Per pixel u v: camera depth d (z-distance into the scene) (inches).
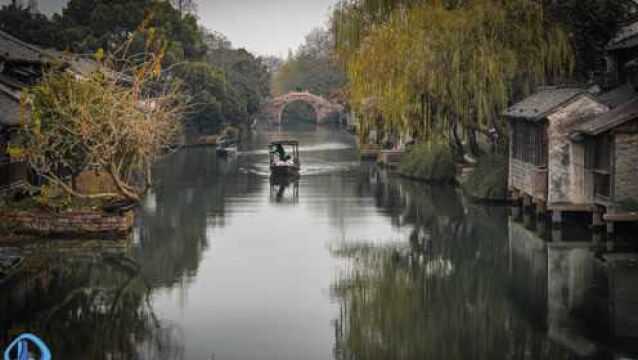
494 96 1656.0
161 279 1043.3
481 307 912.9
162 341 799.7
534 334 815.7
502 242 1272.1
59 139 1344.7
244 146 3720.5
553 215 1333.7
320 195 1898.4
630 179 1181.1
